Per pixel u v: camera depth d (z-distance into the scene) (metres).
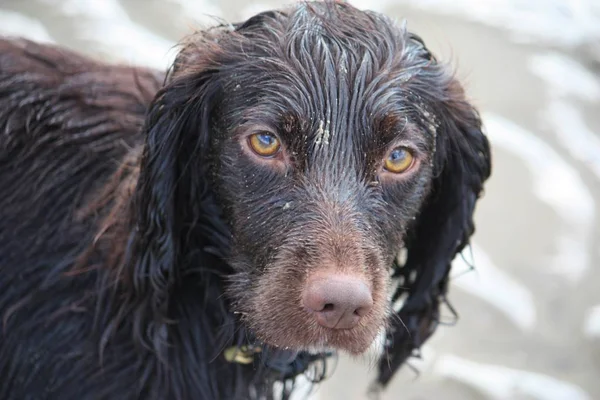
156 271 3.98
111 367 4.17
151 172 3.90
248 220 3.71
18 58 4.62
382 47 3.81
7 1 8.70
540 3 11.20
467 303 7.12
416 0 10.66
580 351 6.95
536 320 7.15
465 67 9.45
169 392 4.24
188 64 3.93
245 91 3.72
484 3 10.93
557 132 9.10
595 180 8.67
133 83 4.59
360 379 6.41
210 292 4.21
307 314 3.53
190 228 4.07
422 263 4.52
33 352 4.23
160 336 4.08
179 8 9.24
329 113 3.64
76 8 8.80
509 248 7.64
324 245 3.50
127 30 8.66
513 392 6.48
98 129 4.40
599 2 11.59
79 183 4.32
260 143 3.67
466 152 4.23
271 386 4.56
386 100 3.67
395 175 3.77
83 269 4.11
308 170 3.64
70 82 4.52
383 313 3.68
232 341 4.30
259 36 3.84
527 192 8.19
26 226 4.29
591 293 7.42
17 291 4.26
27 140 4.41
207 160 3.91
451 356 6.72
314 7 3.95
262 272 3.70
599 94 10.00
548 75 9.91
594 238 7.98
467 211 4.33
